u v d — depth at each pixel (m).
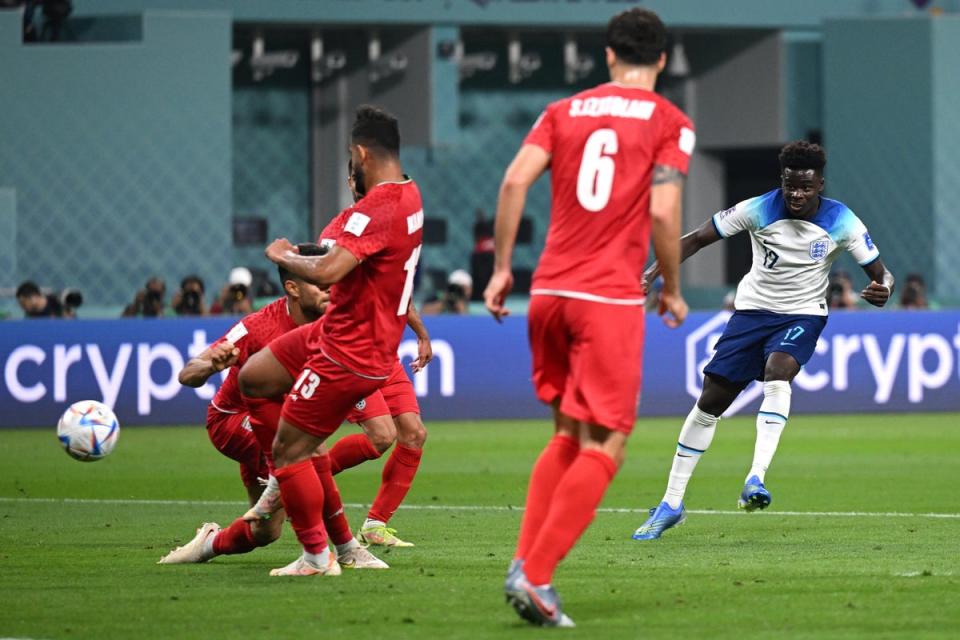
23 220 74.06
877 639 18.78
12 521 32.38
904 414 63.53
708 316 62.78
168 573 24.33
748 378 30.77
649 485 40.12
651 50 20.56
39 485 40.34
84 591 22.50
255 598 21.80
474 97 92.19
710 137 91.31
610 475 19.67
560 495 19.50
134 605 21.28
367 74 86.50
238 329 25.61
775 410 30.20
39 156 74.25
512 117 92.88
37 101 74.12
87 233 74.94
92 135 74.88
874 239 86.62
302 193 89.00
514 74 87.81
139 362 58.06
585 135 20.09
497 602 21.41
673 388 62.31
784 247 30.77
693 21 86.44
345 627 19.61
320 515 23.81
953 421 60.44
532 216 91.69
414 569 24.72
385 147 22.83
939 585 22.86
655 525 29.12
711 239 31.66
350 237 22.20
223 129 76.69
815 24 88.56
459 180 91.94
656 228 19.88
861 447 50.75
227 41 76.56
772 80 88.75
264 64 82.94
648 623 19.78
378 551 27.30
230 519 32.78
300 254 24.12
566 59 88.19
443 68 84.06
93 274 75.06
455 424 59.91
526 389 61.78
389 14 82.56
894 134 85.88
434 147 86.44
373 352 22.69
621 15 20.67
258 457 26.69
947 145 85.19
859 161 86.75
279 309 25.62
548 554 19.34
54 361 57.31
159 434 55.31
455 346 61.19
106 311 72.00
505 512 34.03
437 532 30.27
